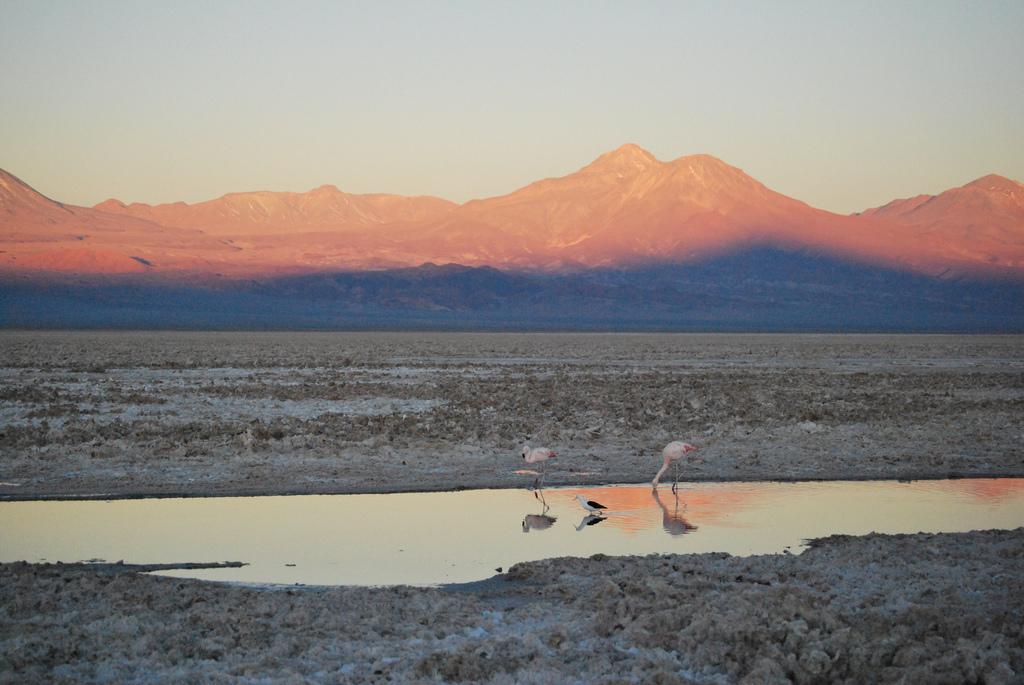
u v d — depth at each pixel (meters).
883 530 15.53
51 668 8.79
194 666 8.91
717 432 26.27
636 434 25.91
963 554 12.84
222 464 20.59
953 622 9.73
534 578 12.55
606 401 34.03
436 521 16.14
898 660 8.95
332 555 13.89
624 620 10.23
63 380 40.56
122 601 10.73
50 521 15.85
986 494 18.70
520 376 46.78
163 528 15.41
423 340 102.94
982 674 8.62
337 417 28.06
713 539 14.95
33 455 21.03
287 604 10.82
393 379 43.62
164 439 23.08
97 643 9.37
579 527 15.80
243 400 32.84
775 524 16.00
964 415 30.28
